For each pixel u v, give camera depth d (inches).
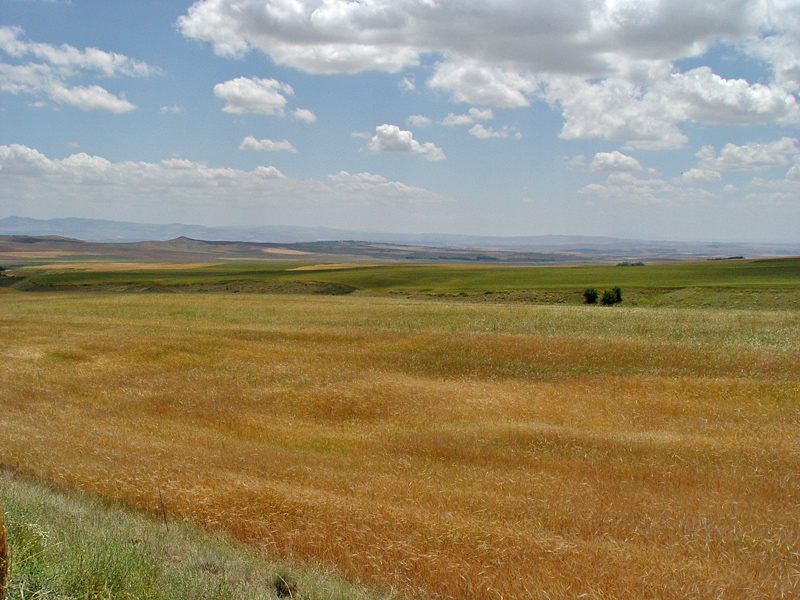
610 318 1275.8
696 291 2851.9
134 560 244.5
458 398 681.6
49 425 575.8
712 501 352.8
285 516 332.8
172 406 689.6
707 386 681.6
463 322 1312.7
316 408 668.7
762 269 3969.0
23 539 241.3
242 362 959.0
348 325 1358.3
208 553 280.7
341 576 266.8
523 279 3983.8
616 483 393.1
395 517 327.0
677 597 243.8
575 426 564.1
